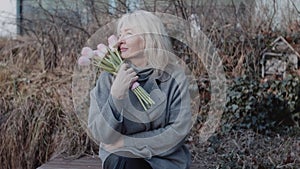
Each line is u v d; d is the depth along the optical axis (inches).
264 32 171.6
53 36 183.0
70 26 185.3
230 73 163.3
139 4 178.2
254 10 179.5
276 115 153.0
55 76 164.1
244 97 148.0
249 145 126.6
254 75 164.6
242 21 175.0
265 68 166.2
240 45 168.4
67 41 181.3
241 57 165.2
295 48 167.3
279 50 166.7
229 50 167.9
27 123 138.4
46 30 185.9
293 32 173.0
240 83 150.8
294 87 153.9
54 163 115.8
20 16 201.5
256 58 166.9
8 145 137.3
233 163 112.2
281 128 149.9
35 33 187.9
